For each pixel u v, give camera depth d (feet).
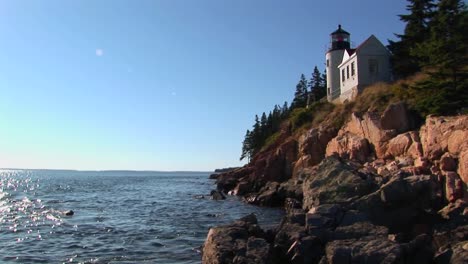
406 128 113.29
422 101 109.40
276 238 58.23
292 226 60.34
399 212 69.05
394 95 133.69
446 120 90.84
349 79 174.60
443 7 115.14
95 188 294.25
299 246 53.83
